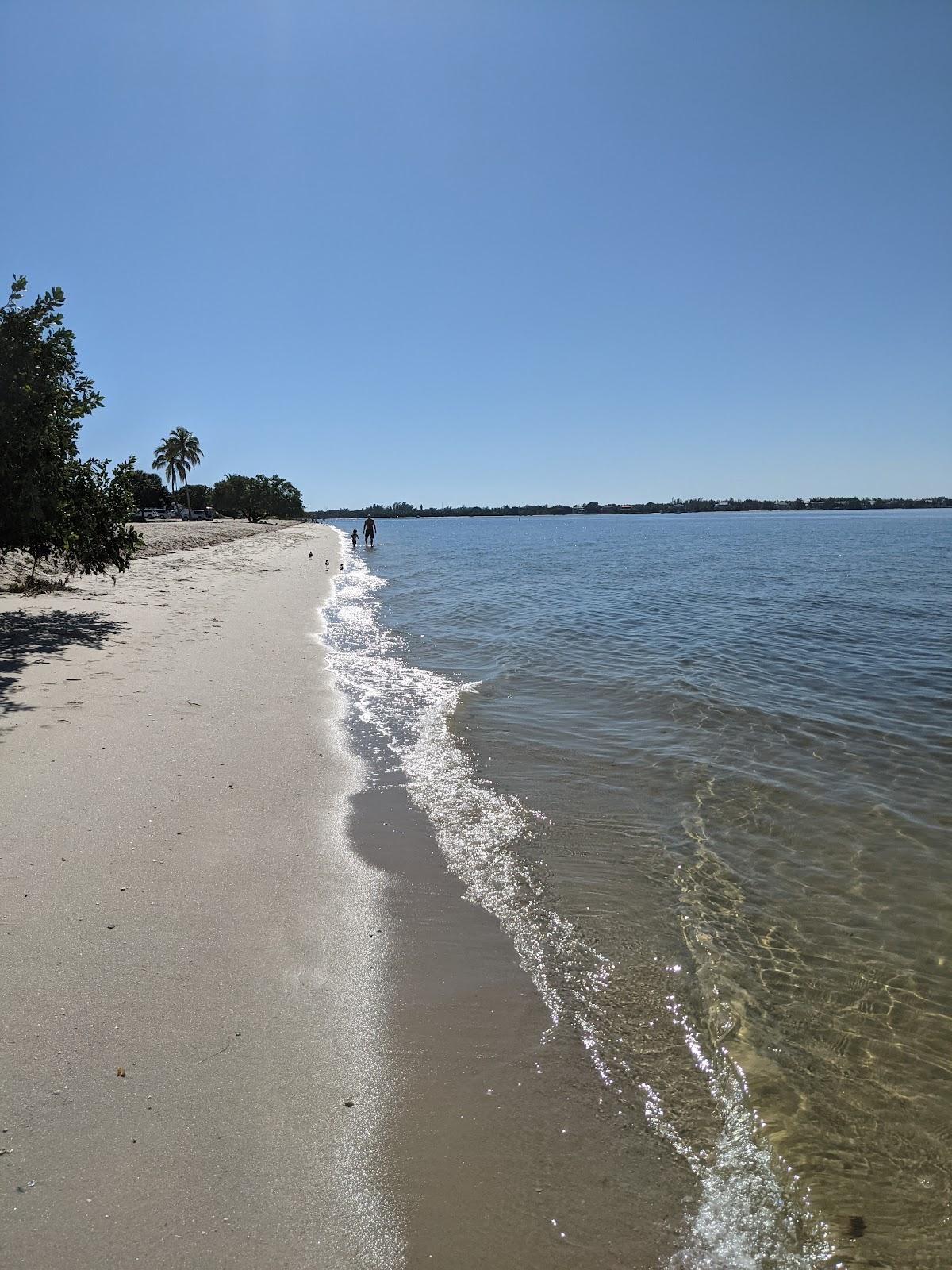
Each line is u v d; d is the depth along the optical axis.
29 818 5.61
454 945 4.54
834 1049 3.80
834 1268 2.65
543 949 4.55
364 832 6.03
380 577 33.34
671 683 11.65
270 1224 2.63
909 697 10.91
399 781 7.21
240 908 4.69
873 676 12.37
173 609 16.70
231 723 8.48
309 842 5.72
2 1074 3.19
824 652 14.55
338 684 11.08
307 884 5.09
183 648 12.33
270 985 3.97
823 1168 3.08
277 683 10.66
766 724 9.44
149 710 8.66
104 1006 3.67
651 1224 2.78
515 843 5.98
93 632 13.07
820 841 6.14
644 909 5.05
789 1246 2.72
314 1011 3.81
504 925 4.80
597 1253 2.65
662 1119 3.30
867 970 4.46
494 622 18.55
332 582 28.81
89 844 5.30
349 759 7.74
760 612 20.92
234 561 34.12
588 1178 2.96
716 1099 3.44
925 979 4.39
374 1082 3.38
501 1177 2.93
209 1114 3.08
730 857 5.84
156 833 5.57
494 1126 3.19
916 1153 3.17
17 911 4.40
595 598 24.52
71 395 13.31
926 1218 2.87
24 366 11.91
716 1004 4.09
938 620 19.28
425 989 4.10
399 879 5.29
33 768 6.57
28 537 13.41
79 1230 2.53
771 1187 2.98
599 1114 3.30
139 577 22.83
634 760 7.99
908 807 6.86
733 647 15.11
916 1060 3.74
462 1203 2.80
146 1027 3.55
